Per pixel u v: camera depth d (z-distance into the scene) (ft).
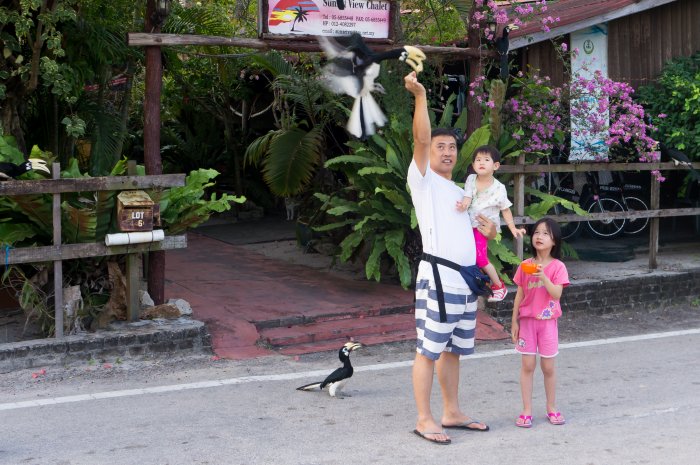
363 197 33.50
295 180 38.81
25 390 22.29
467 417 19.85
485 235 19.26
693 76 38.04
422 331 18.58
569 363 25.98
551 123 34.53
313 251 41.96
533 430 19.58
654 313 33.96
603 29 38.14
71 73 30.94
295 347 27.14
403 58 15.71
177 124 59.06
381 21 29.94
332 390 21.91
